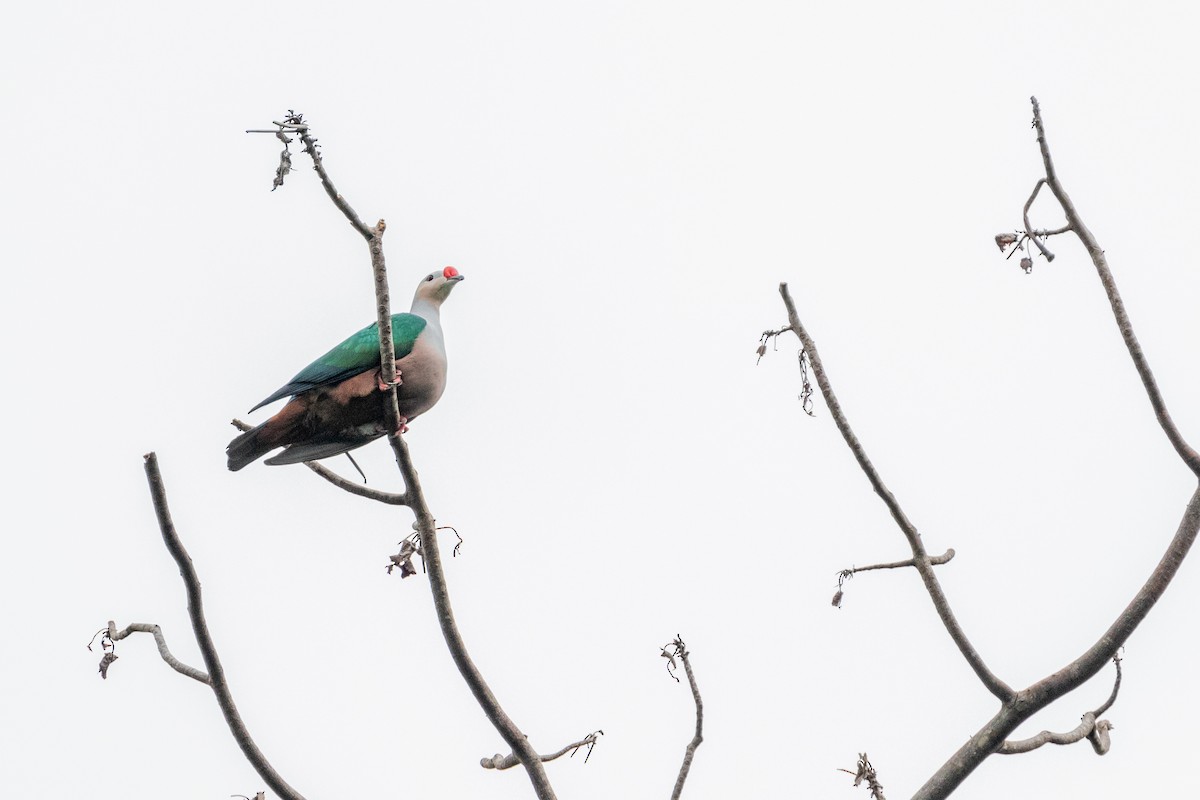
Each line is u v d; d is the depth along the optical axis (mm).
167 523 10992
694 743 11812
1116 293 12078
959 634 12000
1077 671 11930
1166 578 11914
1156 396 12070
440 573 11891
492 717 12000
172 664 11797
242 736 11680
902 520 12156
